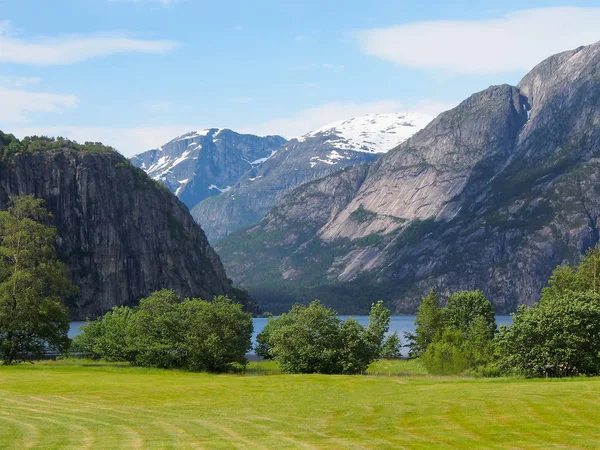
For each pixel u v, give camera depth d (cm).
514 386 7050
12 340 11156
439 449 4106
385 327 13200
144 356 11219
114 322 12494
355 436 4538
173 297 12031
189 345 10938
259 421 5178
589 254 13488
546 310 9031
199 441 4362
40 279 11544
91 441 4338
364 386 7856
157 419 5291
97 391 7169
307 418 5312
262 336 12925
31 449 4062
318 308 10650
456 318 13388
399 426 4869
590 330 8812
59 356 13350
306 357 10369
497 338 9562
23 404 6091
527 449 4084
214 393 7181
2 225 11950
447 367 10188
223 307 11438
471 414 5203
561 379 8150
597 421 4866
